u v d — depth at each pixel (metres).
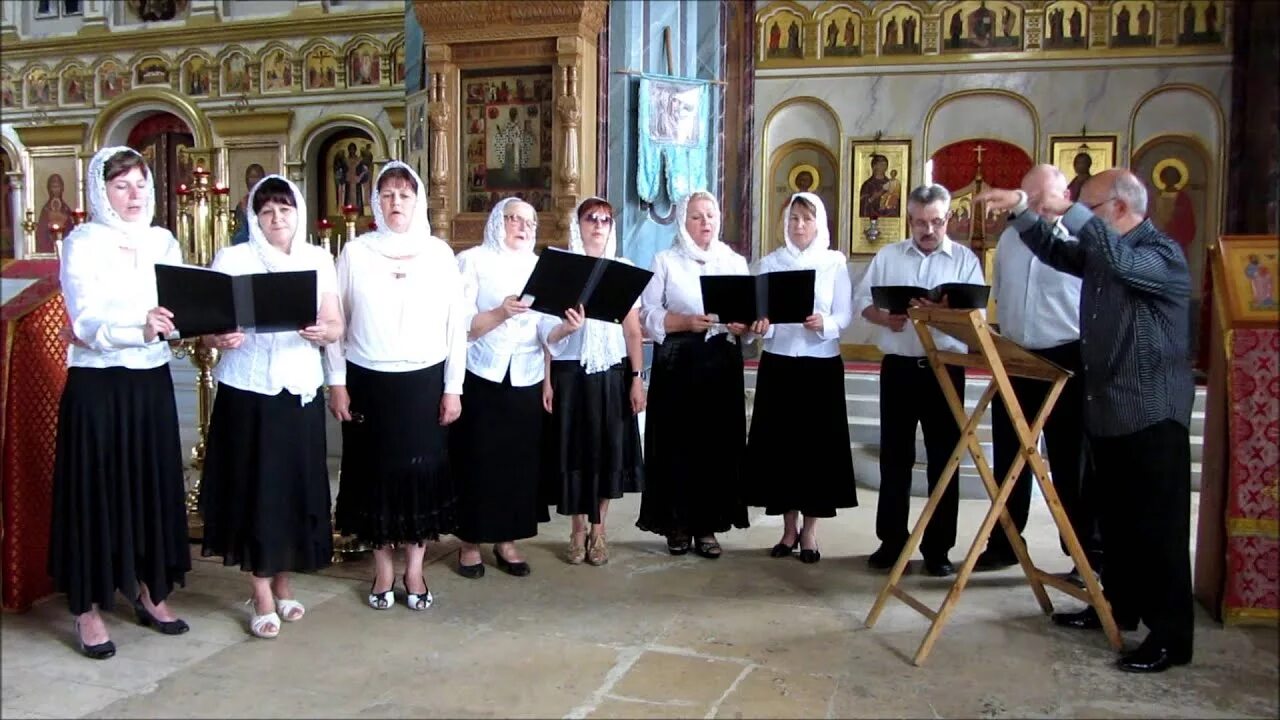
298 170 12.02
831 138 9.84
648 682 3.00
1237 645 3.35
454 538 4.78
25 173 13.24
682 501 4.30
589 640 3.36
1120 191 3.21
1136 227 3.20
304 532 3.34
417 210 3.58
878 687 2.97
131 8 12.78
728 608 3.71
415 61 7.62
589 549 4.31
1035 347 3.98
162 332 2.97
